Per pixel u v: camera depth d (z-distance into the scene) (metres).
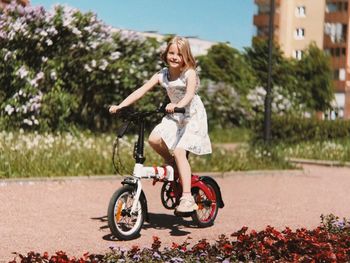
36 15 18.97
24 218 7.54
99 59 19.73
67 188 10.09
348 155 18.83
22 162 11.12
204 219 7.49
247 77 31.41
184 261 5.24
